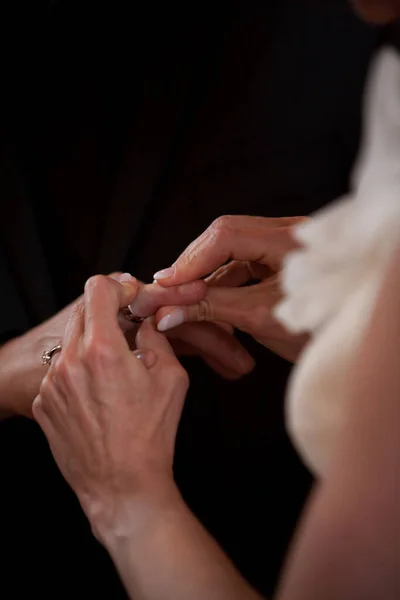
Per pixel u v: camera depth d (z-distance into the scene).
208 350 0.75
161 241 0.83
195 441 0.89
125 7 0.82
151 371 0.62
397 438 0.42
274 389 0.88
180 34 0.81
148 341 0.65
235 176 0.83
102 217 0.84
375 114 0.47
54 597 0.87
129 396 0.60
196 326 0.74
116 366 0.60
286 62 0.81
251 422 0.89
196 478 0.89
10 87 0.83
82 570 0.87
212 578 0.55
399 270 0.43
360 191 0.48
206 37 0.82
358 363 0.43
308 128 0.82
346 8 0.80
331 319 0.49
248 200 0.83
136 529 0.58
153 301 0.68
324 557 0.43
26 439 0.86
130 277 0.68
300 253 0.50
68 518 0.87
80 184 0.84
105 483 0.60
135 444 0.60
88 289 0.63
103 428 0.60
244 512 0.90
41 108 0.83
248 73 0.81
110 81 0.83
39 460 0.87
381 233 0.46
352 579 0.42
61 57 0.83
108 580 0.87
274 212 0.83
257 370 0.88
